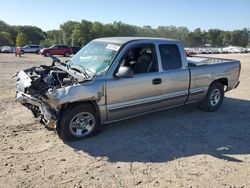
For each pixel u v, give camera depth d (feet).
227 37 458.91
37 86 17.57
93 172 13.75
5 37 332.80
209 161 15.24
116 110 17.87
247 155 16.11
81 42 343.26
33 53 152.76
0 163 14.33
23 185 12.55
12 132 18.30
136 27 406.82
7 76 43.16
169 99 20.34
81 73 17.81
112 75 17.39
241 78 44.88
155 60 19.45
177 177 13.50
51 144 16.72
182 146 17.03
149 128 19.71
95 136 18.03
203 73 22.22
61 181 12.91
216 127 20.44
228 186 12.86
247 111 24.64
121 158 15.29
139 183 12.89
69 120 16.71
